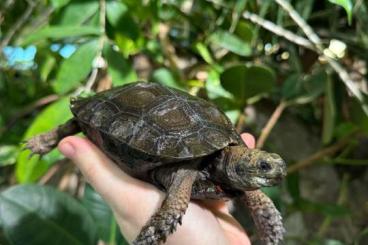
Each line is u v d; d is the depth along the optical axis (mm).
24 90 758
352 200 703
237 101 534
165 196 339
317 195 668
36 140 409
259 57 632
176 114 345
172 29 655
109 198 357
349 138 617
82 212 441
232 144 350
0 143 589
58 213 433
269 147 619
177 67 589
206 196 346
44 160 442
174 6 603
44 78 598
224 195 349
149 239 302
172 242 349
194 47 607
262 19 542
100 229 460
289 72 639
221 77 502
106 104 361
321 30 648
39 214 427
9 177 718
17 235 417
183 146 327
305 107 691
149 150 326
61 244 428
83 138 375
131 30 476
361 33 574
